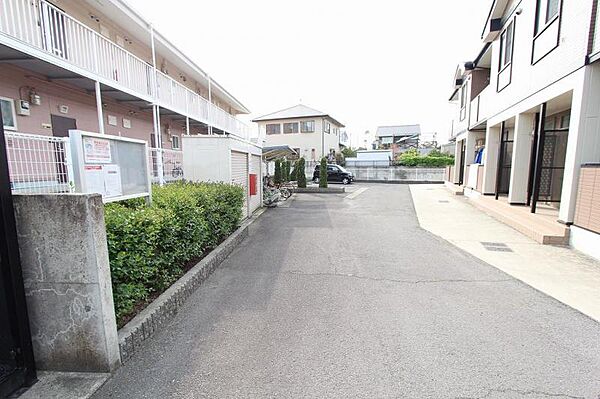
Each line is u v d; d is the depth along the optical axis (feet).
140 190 11.78
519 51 26.32
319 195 50.49
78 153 8.95
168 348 8.38
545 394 6.69
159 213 10.53
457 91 51.34
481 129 43.04
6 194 6.41
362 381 7.14
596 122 16.96
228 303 11.19
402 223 26.18
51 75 23.48
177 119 44.06
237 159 25.90
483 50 36.86
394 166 90.02
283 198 45.34
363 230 23.75
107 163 10.10
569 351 8.25
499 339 8.84
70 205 6.69
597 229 15.78
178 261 12.07
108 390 6.81
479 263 15.56
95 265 6.84
